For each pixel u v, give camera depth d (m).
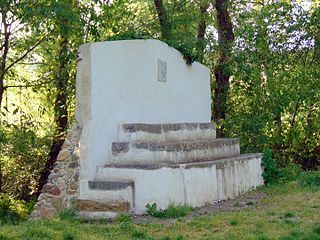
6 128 12.20
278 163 16.20
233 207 9.45
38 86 12.80
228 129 15.82
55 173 9.54
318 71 15.56
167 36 14.16
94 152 9.30
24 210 11.63
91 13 12.16
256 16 16.14
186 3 15.53
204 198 9.66
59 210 9.27
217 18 16.36
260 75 15.76
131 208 8.74
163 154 9.09
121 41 9.81
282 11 15.54
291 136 16.25
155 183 8.70
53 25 11.87
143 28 14.61
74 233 7.04
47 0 10.84
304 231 7.02
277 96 15.42
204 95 13.29
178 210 8.62
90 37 12.58
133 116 9.79
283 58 15.72
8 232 7.07
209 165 9.93
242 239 6.74
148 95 9.98
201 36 16.78
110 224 8.10
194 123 11.20
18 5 10.62
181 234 7.16
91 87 9.40
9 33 11.68
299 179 12.98
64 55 12.23
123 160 9.20
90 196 9.02
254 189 11.93
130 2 16.55
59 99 12.86
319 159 16.80
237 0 16.95
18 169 13.40
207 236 6.99
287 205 9.37
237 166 11.20
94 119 9.38
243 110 16.23
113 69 9.68
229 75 15.92
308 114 16.12
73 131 9.56
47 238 6.73
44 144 13.26
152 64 10.05
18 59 12.27
